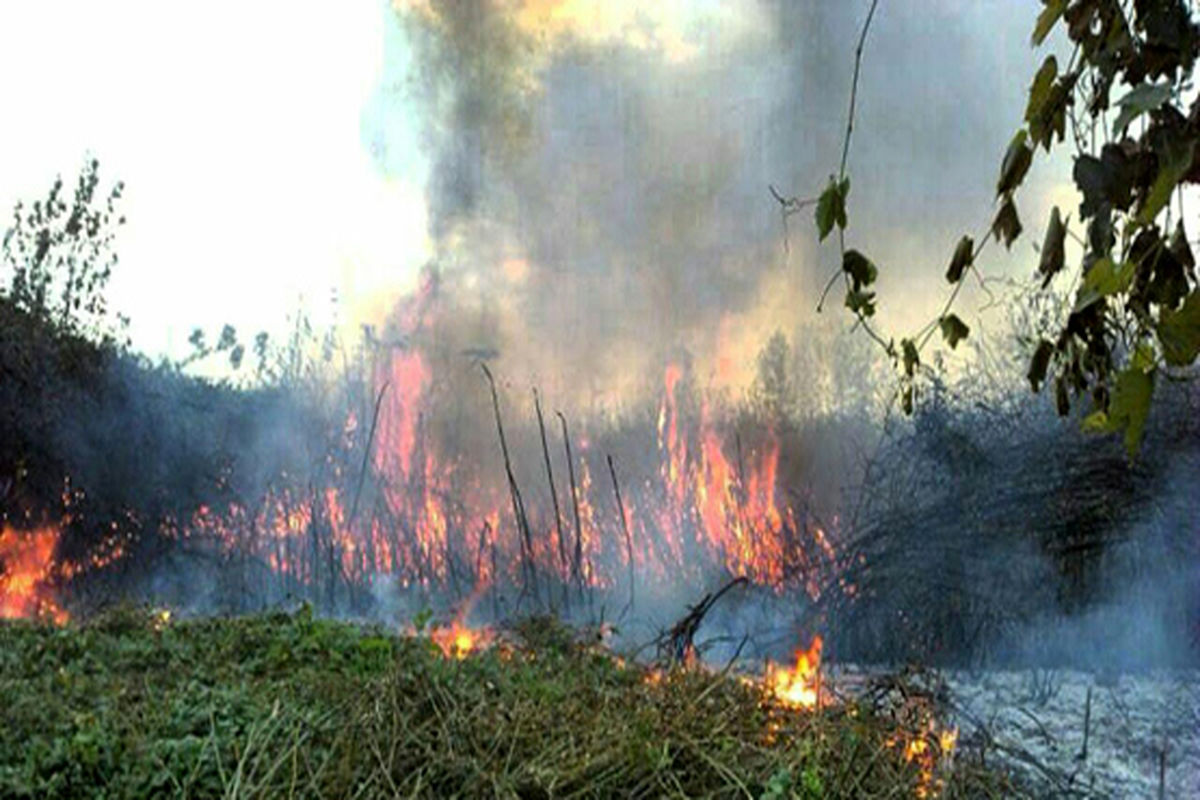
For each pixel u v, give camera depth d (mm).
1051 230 1793
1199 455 6180
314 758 3688
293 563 8508
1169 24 1661
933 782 3863
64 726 3836
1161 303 1742
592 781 3629
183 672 4645
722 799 3607
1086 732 4859
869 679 4988
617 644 6773
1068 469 6398
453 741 3832
